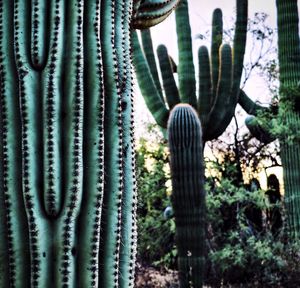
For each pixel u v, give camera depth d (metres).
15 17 2.63
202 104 9.87
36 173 2.45
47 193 2.43
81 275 2.43
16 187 2.48
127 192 2.71
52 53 2.54
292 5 9.13
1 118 2.57
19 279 2.43
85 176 2.50
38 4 2.61
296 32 9.04
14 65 2.60
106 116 2.64
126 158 2.73
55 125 2.47
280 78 9.19
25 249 2.44
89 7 2.68
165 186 10.20
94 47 2.63
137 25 3.32
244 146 11.58
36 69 2.56
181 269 6.64
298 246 8.39
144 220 9.76
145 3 3.28
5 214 2.48
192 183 6.61
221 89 9.73
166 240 9.76
